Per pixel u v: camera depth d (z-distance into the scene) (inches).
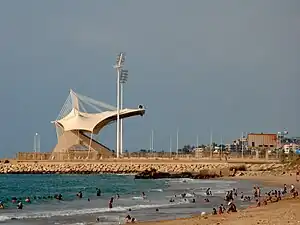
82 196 3319.4
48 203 2824.8
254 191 3388.3
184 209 2407.7
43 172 6825.8
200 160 6505.9
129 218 1950.1
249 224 1509.6
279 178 4921.3
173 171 6176.2
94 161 6840.6
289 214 1690.5
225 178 5260.8
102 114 7608.3
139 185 4562.0
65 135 7495.1
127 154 7500.0
